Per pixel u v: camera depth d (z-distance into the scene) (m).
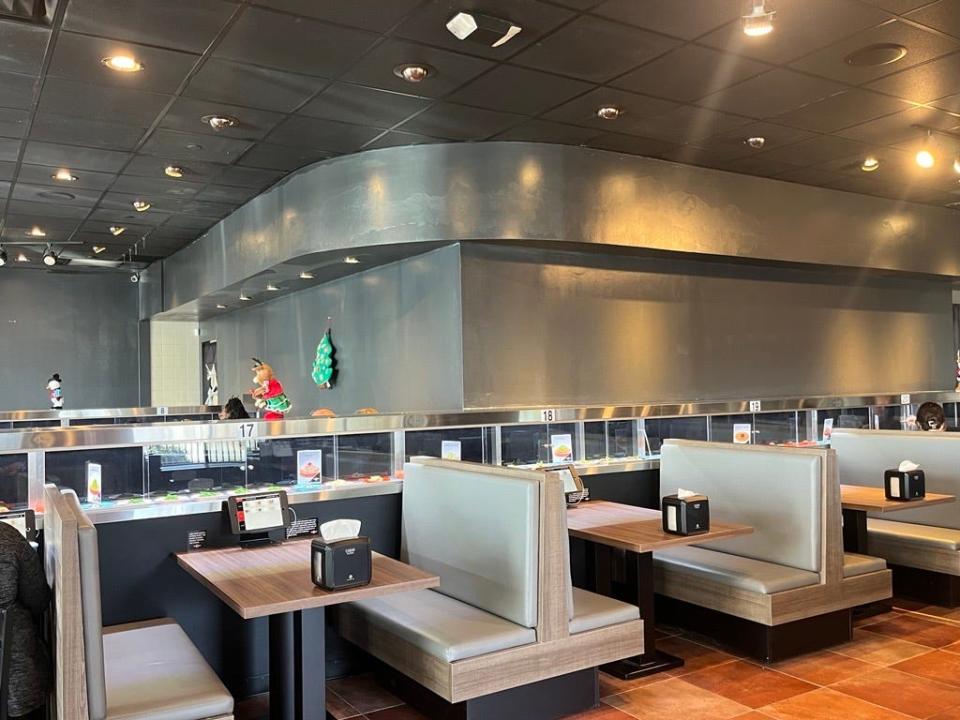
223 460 3.77
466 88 4.45
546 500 3.23
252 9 3.48
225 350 10.52
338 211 5.69
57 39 3.74
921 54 4.11
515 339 5.76
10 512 3.31
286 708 3.12
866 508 4.44
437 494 3.79
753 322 7.02
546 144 5.45
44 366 10.81
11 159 5.70
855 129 5.29
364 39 3.81
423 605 3.52
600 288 6.18
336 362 7.43
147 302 10.78
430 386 5.93
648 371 6.38
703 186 6.12
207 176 6.18
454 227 5.36
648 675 3.79
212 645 3.64
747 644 4.03
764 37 3.88
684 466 4.79
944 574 4.79
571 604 3.31
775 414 6.41
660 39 3.88
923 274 7.66
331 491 3.95
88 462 3.47
